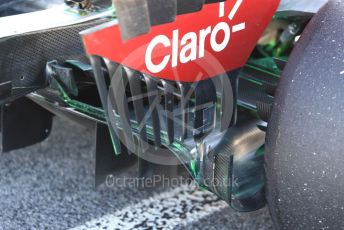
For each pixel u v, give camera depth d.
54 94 1.92
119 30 1.55
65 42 1.79
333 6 1.63
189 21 1.69
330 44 1.56
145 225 2.19
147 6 1.45
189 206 2.29
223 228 2.16
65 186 2.41
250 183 1.83
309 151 1.53
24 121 2.26
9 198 2.33
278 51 2.37
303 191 1.56
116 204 2.30
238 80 2.01
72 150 2.65
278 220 1.64
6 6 1.92
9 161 2.56
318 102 1.53
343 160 1.49
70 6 1.85
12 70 1.72
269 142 1.61
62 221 2.21
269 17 1.87
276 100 1.61
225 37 1.79
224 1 1.68
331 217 1.54
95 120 1.88
